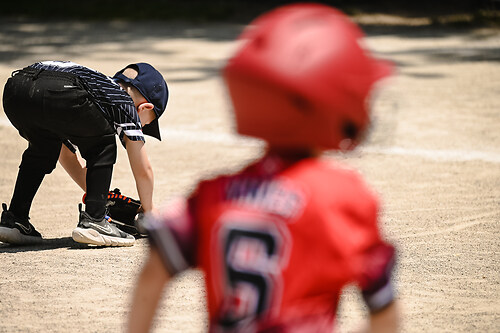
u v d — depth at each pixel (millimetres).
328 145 6402
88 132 16422
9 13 81062
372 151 27828
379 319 6430
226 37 65188
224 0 86438
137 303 6750
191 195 6762
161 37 65438
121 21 77000
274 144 6492
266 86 6195
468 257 16469
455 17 77125
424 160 26609
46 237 18484
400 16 78938
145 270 6742
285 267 6230
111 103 16250
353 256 6188
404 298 13906
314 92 6137
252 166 6684
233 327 6305
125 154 28625
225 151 28406
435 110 35781
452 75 46188
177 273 6699
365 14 79312
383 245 6379
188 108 36875
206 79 45062
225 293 6387
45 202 22078
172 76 46094
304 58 6156
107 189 17219
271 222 6305
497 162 26438
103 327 12547
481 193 22453
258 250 6293
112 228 17422
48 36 65438
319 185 6324
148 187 17125
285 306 6230
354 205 6297
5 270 15594
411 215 20062
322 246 6227
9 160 27422
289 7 6793
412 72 47219
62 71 16219
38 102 15891
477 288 14492
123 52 56000
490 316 12977
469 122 33250
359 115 6375
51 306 13539
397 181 23812
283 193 6359
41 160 17250
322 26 6328
